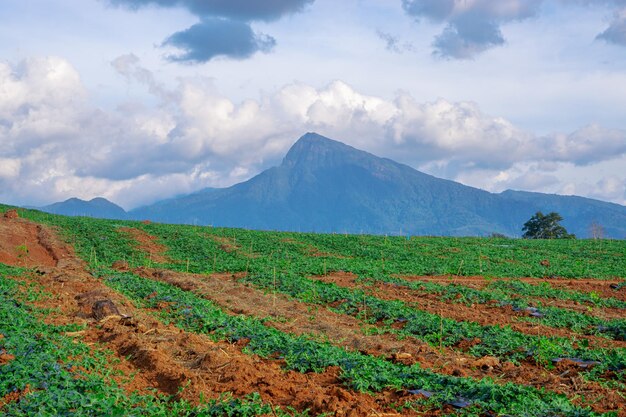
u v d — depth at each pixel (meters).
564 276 38.94
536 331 20.42
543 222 100.44
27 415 10.09
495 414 11.12
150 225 57.47
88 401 10.68
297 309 24.19
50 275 29.58
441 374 13.88
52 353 13.82
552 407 10.97
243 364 13.90
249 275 32.47
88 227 51.09
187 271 37.56
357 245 50.28
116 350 15.84
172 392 12.71
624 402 11.98
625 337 20.16
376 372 13.57
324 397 11.70
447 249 49.81
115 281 28.67
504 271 39.75
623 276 39.59
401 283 31.67
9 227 47.00
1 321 16.73
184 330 19.08
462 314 23.48
